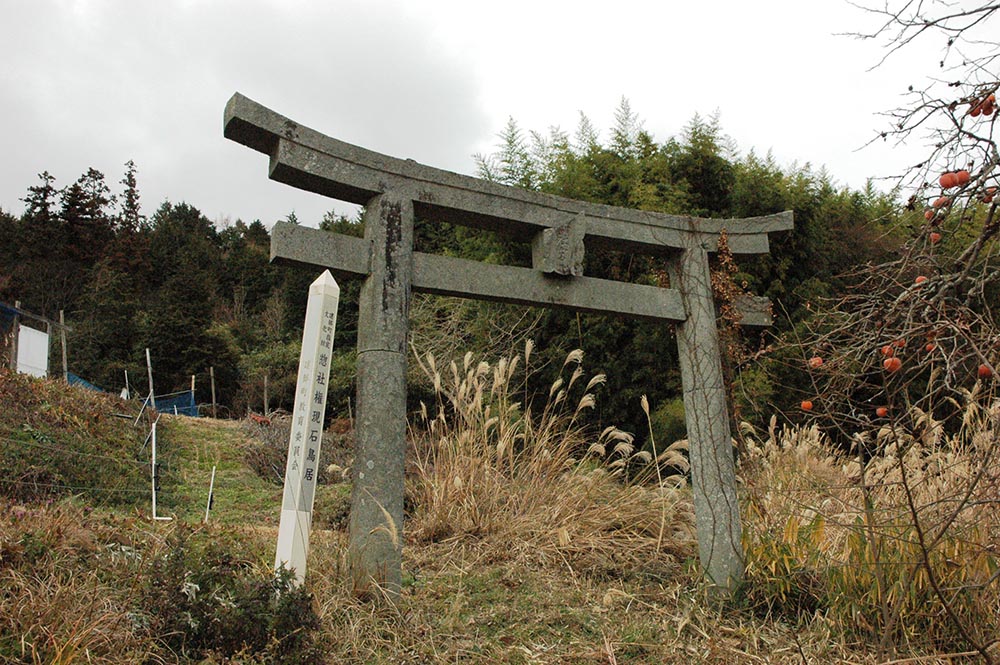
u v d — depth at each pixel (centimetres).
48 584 285
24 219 2556
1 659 237
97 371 1931
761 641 341
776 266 806
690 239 446
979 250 218
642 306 426
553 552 439
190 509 657
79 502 546
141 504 621
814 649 325
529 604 369
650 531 483
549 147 964
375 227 362
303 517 303
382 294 355
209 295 2392
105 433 829
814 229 827
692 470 420
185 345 1978
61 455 662
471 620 344
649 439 747
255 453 944
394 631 313
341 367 1316
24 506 410
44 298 2323
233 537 418
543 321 844
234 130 335
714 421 417
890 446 396
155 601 265
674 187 835
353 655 291
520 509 489
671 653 318
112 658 249
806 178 867
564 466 536
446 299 987
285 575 273
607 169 874
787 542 382
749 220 458
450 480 497
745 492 436
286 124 338
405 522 505
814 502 431
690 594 389
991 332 230
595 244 438
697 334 432
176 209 3450
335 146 353
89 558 327
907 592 313
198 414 1595
